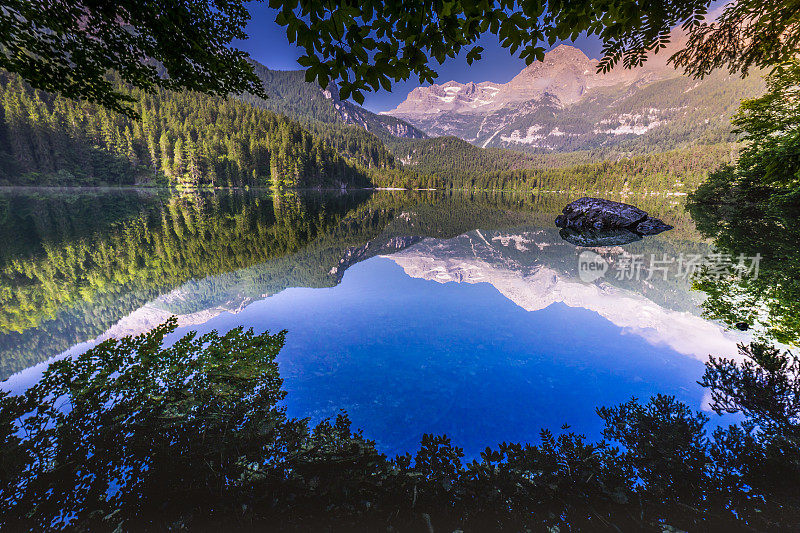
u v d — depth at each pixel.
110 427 3.03
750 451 2.69
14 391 3.58
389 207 42.34
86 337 5.12
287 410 3.46
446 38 1.90
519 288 8.23
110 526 2.08
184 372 4.09
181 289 8.43
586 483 2.50
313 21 1.70
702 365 4.15
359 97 1.93
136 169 86.56
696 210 28.00
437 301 7.37
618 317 6.04
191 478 2.48
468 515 2.24
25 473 2.47
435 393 3.86
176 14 5.55
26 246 13.27
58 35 5.38
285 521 2.16
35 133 69.69
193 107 129.38
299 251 13.94
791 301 6.17
